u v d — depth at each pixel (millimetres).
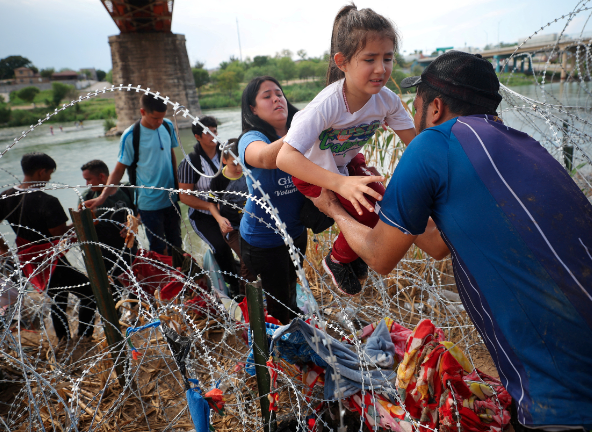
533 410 1056
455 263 1196
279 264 2389
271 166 1917
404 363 1615
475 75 1215
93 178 3625
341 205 1616
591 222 1100
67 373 2432
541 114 2393
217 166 3354
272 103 2084
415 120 1368
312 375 1865
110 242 3461
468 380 1628
